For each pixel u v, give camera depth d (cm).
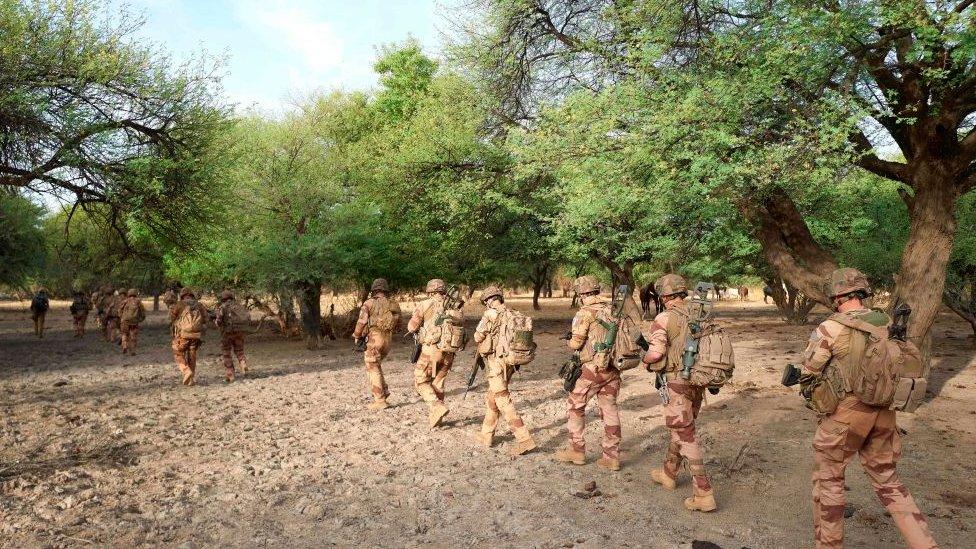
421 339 725
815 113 767
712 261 1570
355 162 1894
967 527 418
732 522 434
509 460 590
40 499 484
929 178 820
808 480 524
